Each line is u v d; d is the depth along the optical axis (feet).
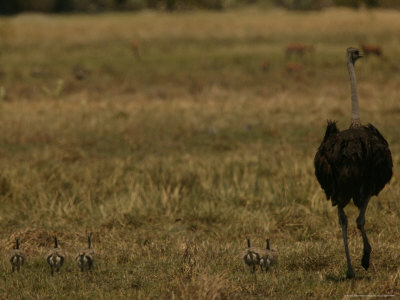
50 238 111.14
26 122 218.18
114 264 97.25
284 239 112.78
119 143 197.88
